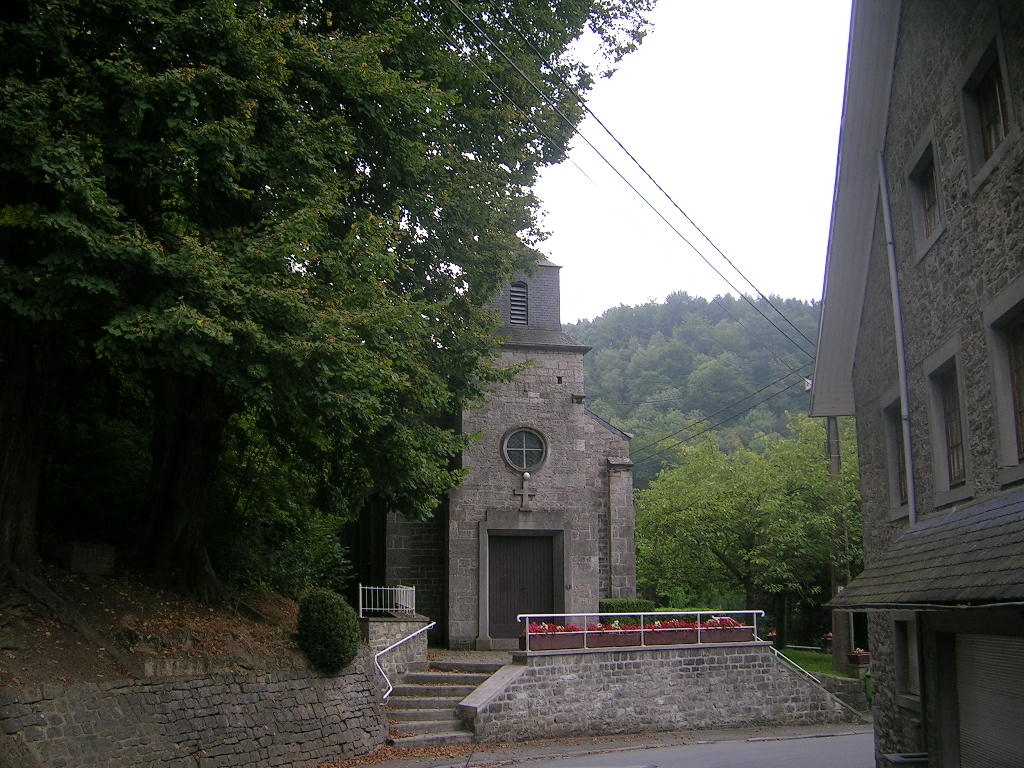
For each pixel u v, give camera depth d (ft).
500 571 83.25
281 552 64.03
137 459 57.72
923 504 39.06
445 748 53.98
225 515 58.08
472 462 83.20
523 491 83.25
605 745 57.57
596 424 92.84
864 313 47.65
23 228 37.60
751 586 106.93
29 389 41.57
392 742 53.16
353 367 38.91
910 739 39.86
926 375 38.29
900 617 41.14
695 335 252.21
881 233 44.80
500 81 57.67
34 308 35.27
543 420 85.35
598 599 84.02
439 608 84.38
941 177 36.17
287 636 50.85
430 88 45.96
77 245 34.96
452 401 56.80
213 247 39.14
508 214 59.06
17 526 41.11
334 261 42.09
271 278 38.32
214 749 41.83
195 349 35.58
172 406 46.88
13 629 37.63
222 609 50.19
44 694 34.86
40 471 43.01
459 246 55.11
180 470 49.65
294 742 46.47
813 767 46.65
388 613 70.08
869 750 54.29
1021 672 28.78
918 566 32.94
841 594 40.27
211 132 37.60
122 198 41.09
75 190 34.17
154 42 38.91
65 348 45.29
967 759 33.22
